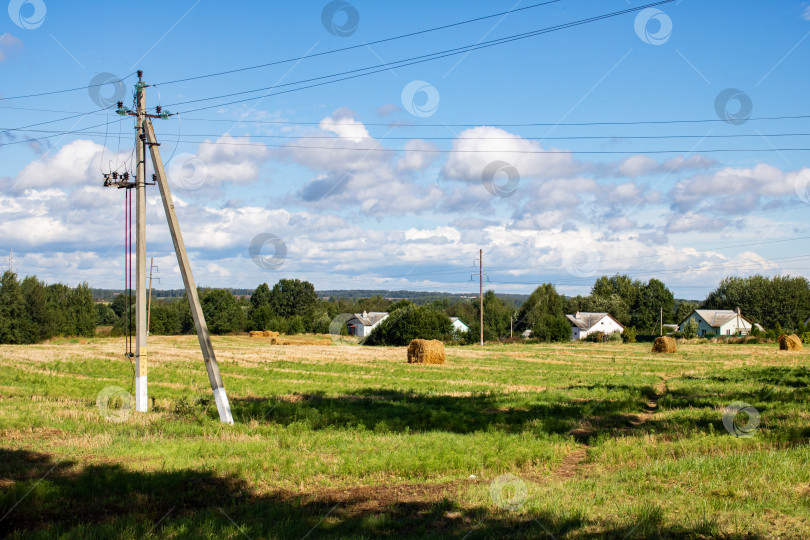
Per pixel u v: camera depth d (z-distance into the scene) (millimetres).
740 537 7559
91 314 93188
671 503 9094
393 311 79375
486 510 9203
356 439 14680
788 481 9758
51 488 9758
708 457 11609
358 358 47219
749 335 84125
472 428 16625
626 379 31219
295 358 46031
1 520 8695
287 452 12805
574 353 55969
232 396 23031
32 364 36750
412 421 17531
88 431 14914
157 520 8945
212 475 11031
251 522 8688
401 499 9914
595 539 7727
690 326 92688
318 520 8758
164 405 20125
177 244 18453
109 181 19828
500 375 34125
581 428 16953
